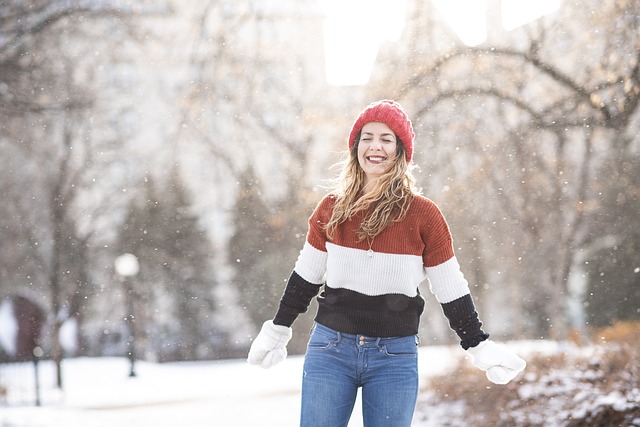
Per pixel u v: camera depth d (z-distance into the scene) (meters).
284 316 4.07
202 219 38.28
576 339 15.86
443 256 3.85
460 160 16.47
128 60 21.22
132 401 16.72
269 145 23.34
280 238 30.66
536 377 11.53
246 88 17.80
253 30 16.44
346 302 3.83
